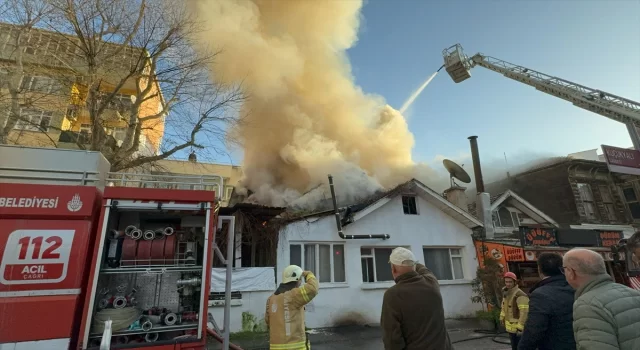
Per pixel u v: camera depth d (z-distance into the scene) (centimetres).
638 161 1345
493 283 1086
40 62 1039
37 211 306
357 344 782
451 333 906
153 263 357
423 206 1255
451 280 1204
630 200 1839
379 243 1136
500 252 1177
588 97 1540
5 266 286
